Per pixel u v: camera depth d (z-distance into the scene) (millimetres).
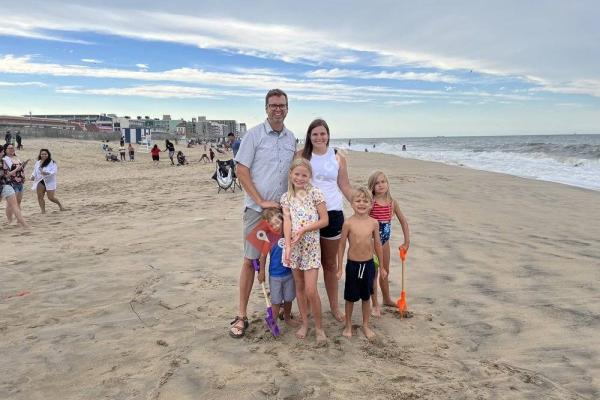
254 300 4684
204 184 16328
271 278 3945
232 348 3654
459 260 6152
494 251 6617
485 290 5043
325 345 3713
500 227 8438
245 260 3994
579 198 12562
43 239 7652
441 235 7582
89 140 61781
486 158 35469
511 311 4465
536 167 24719
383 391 3049
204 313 4344
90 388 3098
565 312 4430
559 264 6000
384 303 4629
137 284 5180
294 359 3490
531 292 4980
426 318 4297
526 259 6227
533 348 3729
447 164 28422
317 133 4023
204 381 3152
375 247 3984
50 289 5062
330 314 4418
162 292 4879
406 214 9508
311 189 3836
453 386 3129
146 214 9977
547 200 12148
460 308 4547
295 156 4102
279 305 4160
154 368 3334
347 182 4211
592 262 6098
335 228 4039
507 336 3939
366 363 3445
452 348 3719
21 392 3061
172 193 13820
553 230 8266
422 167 25547
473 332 4016
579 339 3881
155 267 5809
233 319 4215
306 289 3771
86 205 11703
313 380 3172
